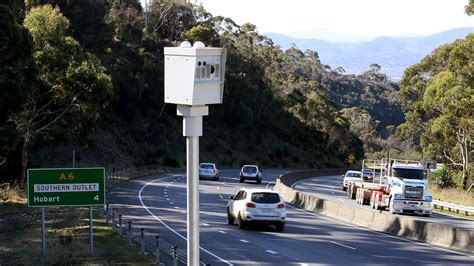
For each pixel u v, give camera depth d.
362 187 73.44
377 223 49.41
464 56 95.38
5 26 50.22
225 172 129.12
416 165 65.44
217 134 161.25
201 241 38.25
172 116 147.88
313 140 194.88
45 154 103.94
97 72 70.44
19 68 53.59
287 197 74.19
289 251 35.34
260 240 39.50
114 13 150.50
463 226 53.56
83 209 51.09
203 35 174.50
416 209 63.16
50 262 29.59
